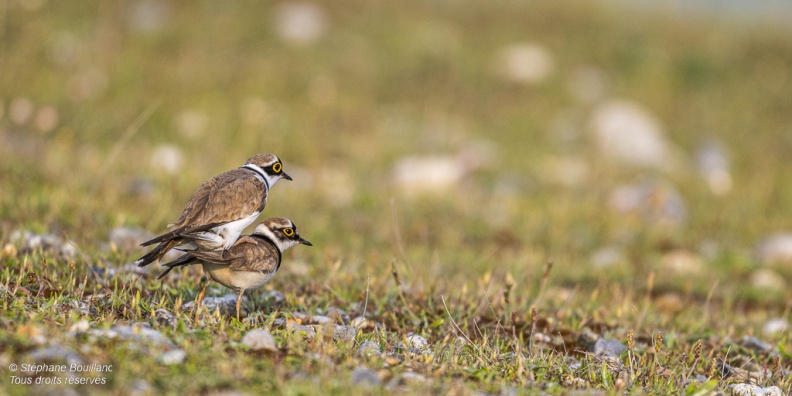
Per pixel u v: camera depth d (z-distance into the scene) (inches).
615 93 1237.7
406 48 1242.0
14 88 929.5
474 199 830.5
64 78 981.8
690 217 852.6
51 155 730.2
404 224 731.4
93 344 281.3
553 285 578.9
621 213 836.6
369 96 1133.7
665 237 765.3
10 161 671.1
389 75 1187.3
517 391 297.0
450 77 1206.3
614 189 939.3
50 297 346.6
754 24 1450.5
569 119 1165.7
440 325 404.8
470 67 1234.6
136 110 960.9
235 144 941.2
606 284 599.2
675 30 1393.9
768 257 738.2
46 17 1081.4
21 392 235.1
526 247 684.7
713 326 494.6
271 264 357.1
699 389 328.2
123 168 756.6
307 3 1283.2
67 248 450.3
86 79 975.6
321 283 453.4
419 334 387.5
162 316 331.9
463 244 700.7
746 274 685.9
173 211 632.4
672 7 1472.7
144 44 1096.8
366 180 899.4
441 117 1113.4
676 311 531.8
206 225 360.5
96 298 351.9
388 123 1075.3
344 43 1224.8
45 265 393.7
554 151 1077.8
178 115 975.6
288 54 1170.6
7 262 402.9
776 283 657.6
